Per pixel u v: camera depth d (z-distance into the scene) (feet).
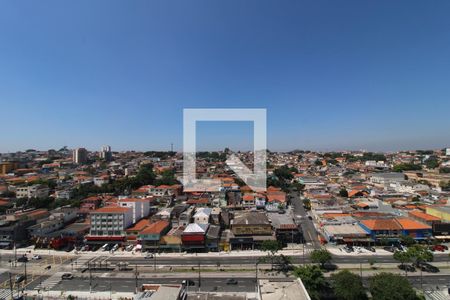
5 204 550.36
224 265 329.72
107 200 583.58
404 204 540.93
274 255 344.69
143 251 376.48
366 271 306.96
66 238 404.77
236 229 389.80
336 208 513.04
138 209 467.11
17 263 345.51
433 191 643.86
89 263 340.39
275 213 490.08
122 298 261.03
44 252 380.99
